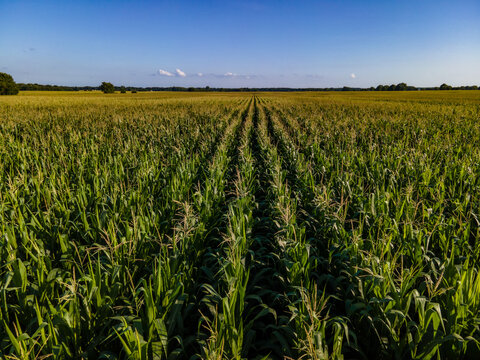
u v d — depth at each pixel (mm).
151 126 18891
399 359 2904
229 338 2719
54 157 10273
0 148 11031
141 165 8500
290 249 4078
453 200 5809
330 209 5281
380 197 5840
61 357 2605
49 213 5035
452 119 21438
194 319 3664
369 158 9820
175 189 6633
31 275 3803
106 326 3029
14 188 5879
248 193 6629
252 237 5664
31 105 37656
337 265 4266
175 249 3877
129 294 3678
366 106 38031
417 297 2941
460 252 4305
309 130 18438
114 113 27062
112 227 4289
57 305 3240
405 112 28203
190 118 24422
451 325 2859
